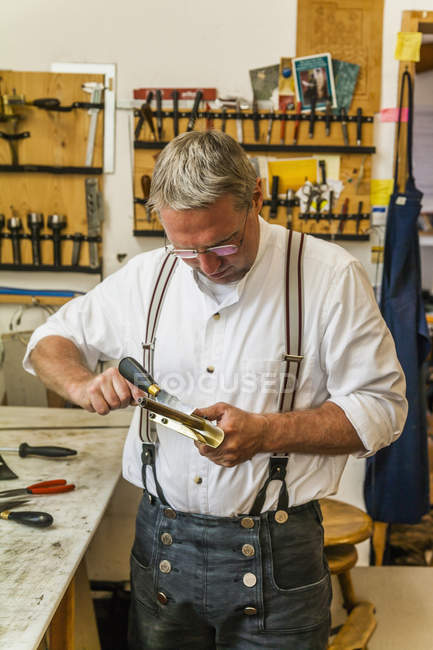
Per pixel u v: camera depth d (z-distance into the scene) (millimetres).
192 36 2449
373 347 1276
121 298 1488
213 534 1320
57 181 2508
